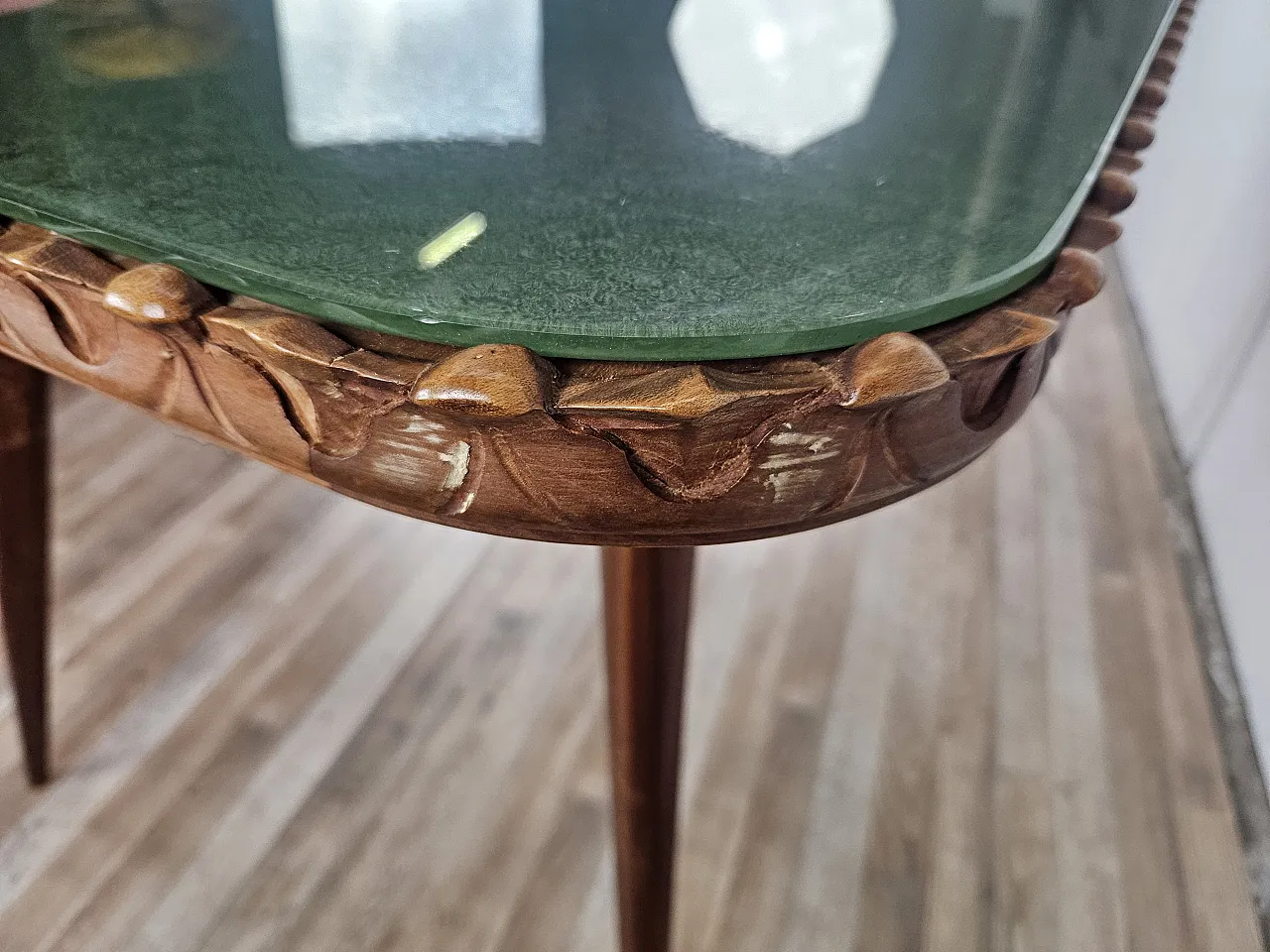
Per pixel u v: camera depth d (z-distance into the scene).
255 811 0.99
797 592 1.29
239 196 0.48
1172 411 1.67
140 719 1.08
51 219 0.46
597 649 1.20
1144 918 0.92
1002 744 1.09
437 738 1.08
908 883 0.94
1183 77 1.91
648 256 0.44
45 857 0.94
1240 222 1.51
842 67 0.70
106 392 0.51
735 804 1.01
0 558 0.87
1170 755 1.08
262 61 0.66
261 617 1.22
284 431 0.46
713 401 0.38
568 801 1.02
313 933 0.89
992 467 1.55
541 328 0.39
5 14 0.72
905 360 0.39
